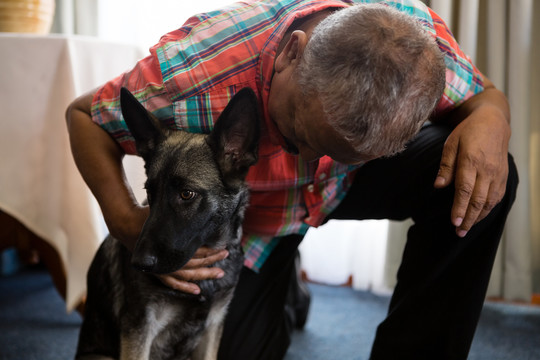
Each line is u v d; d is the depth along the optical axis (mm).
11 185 2258
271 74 1453
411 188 1817
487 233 1613
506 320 2740
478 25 2971
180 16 3289
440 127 1819
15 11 2594
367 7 1284
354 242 3209
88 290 1891
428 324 1698
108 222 1543
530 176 3020
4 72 2223
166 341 1801
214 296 1740
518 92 2742
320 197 1838
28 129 2262
